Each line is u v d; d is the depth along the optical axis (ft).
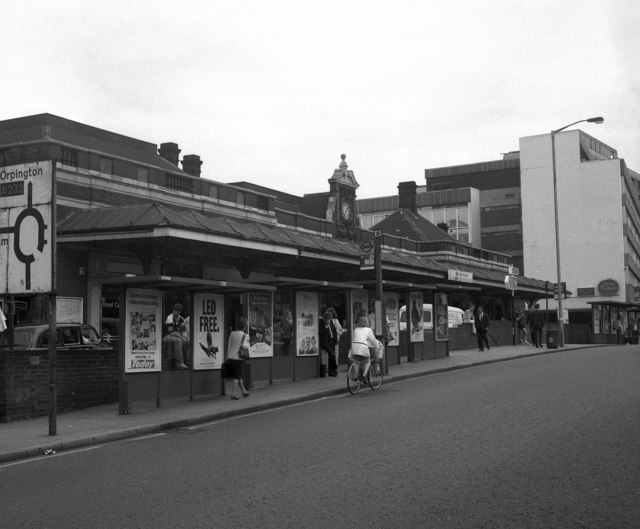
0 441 40.50
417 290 92.58
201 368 58.54
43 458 36.94
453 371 80.43
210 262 99.71
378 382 65.67
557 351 113.39
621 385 54.29
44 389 52.70
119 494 27.02
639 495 24.06
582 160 302.86
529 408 44.11
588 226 274.16
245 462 32.07
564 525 21.04
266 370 67.26
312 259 92.07
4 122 115.14
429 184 331.16
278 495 25.61
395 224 199.21
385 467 29.43
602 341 163.02
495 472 27.71
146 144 131.95
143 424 45.83
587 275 272.92
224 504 24.66
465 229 307.99
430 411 45.32
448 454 31.45
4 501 26.81
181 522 22.68
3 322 53.47
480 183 321.11
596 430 35.68
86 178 84.17
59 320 79.66
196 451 36.06
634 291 286.25
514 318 145.28
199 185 101.71
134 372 52.70
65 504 25.86
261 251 83.30
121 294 52.47
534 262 281.95
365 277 109.70
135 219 74.69
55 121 114.11
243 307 65.46
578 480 26.16
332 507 23.68
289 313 72.08
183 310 57.98
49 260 54.75
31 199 55.52
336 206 148.97
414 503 23.79
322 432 39.63
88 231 75.31
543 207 282.15
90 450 38.86
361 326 64.59
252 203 112.16
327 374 76.95
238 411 51.80
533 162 284.82
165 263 93.15
